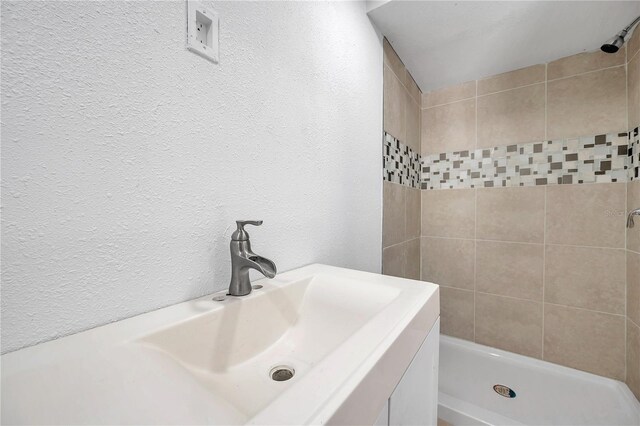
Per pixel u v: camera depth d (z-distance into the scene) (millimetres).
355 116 1081
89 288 402
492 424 1082
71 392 291
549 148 1473
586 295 1388
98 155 406
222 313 501
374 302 619
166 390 312
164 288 493
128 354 357
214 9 559
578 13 1126
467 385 1479
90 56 394
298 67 790
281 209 742
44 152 358
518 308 1559
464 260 1719
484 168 1654
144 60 454
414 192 1755
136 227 452
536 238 1507
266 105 689
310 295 694
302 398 271
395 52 1431
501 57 1458
